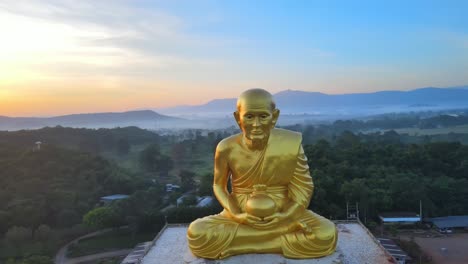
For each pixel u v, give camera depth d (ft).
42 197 117.08
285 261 40.55
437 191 115.65
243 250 41.37
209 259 41.32
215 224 42.19
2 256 94.53
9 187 123.85
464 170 135.23
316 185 107.76
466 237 97.81
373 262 49.62
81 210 121.29
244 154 42.88
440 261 82.94
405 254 81.51
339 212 102.83
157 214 111.14
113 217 109.40
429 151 144.25
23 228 102.63
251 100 39.75
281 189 43.73
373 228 100.68
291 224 41.86
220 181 45.01
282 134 43.19
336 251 43.01
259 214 40.37
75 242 107.55
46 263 82.74
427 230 103.19
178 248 54.54
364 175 126.52
